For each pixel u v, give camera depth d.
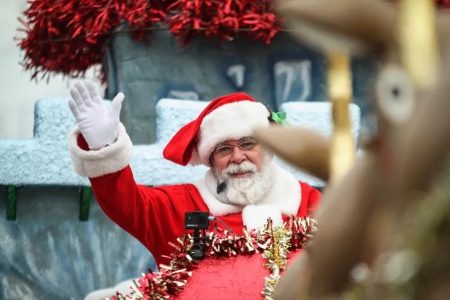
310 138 2.03
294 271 2.19
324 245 1.92
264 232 5.75
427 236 1.75
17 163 9.99
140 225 7.29
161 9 10.15
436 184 1.75
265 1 9.98
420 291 1.77
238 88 10.34
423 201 1.76
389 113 1.80
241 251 5.70
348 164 1.96
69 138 6.97
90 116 6.91
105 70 11.07
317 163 2.02
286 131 2.05
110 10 10.27
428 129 1.75
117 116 6.93
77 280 10.02
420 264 1.76
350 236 1.89
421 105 1.76
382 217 1.84
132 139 10.31
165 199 7.48
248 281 5.51
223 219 7.42
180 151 7.64
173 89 10.33
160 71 10.30
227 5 9.83
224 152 7.55
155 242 7.44
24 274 10.05
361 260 1.89
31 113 14.16
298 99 10.34
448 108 1.74
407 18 1.77
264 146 2.11
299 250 5.65
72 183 9.95
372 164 1.87
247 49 10.33
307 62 10.33
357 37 1.80
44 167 9.99
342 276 1.91
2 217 10.05
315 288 1.94
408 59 1.77
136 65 10.31
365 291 1.85
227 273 5.59
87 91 6.96
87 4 10.41
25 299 10.06
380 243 1.84
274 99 10.37
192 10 9.93
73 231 10.04
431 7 1.77
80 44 10.88
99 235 10.02
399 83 1.79
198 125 7.64
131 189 7.08
